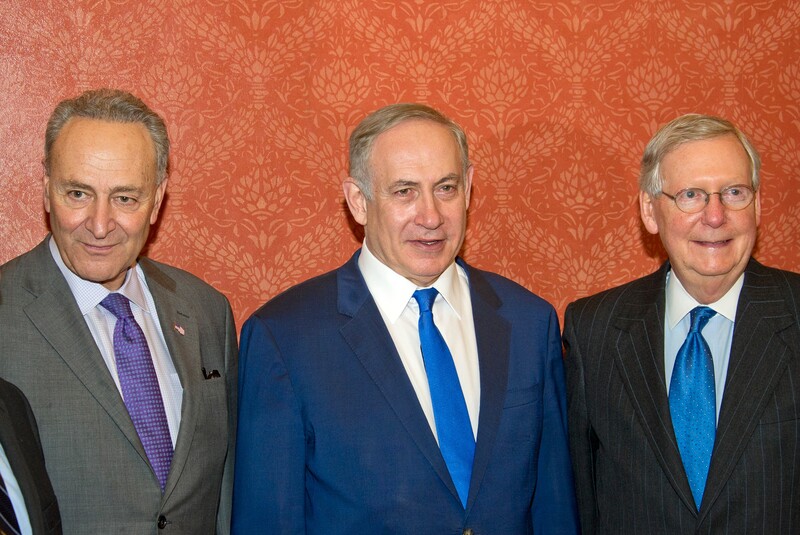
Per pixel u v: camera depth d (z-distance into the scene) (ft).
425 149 5.99
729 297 6.32
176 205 8.10
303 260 8.36
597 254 8.78
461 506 5.84
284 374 6.12
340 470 5.93
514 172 8.63
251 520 6.03
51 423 5.56
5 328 5.64
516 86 8.56
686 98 8.78
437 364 6.18
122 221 5.77
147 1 7.95
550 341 6.64
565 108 8.64
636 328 6.46
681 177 6.09
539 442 6.40
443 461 5.87
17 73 7.80
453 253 6.18
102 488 5.63
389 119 6.16
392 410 5.97
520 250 8.69
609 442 6.38
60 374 5.66
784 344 5.99
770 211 8.90
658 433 6.06
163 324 6.35
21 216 7.89
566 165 8.69
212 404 6.38
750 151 6.20
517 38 8.54
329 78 8.29
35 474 4.95
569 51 8.62
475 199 8.59
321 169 8.34
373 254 6.51
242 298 8.27
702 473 5.96
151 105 8.00
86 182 5.64
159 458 5.91
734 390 5.92
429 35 8.42
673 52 8.74
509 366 6.37
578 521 6.56
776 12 8.83
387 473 5.86
